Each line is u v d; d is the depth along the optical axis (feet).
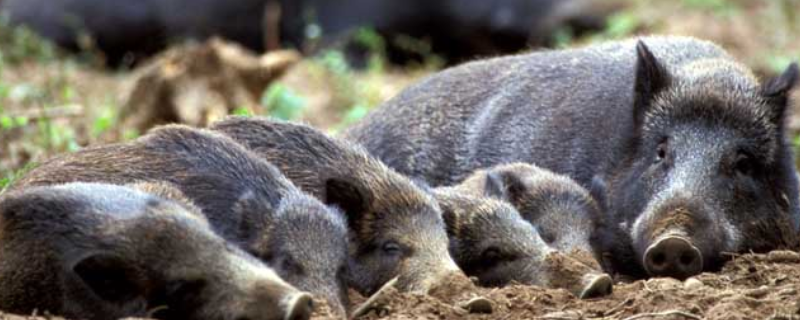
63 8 249.96
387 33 260.42
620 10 264.72
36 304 94.48
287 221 101.65
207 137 112.47
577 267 105.50
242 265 91.66
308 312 87.30
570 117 137.39
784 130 125.49
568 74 143.02
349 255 106.22
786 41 243.40
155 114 175.32
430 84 153.38
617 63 140.56
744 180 119.96
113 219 94.22
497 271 111.96
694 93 123.95
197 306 90.94
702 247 112.68
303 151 118.11
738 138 120.88
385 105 155.33
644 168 123.75
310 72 226.17
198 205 106.63
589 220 118.42
